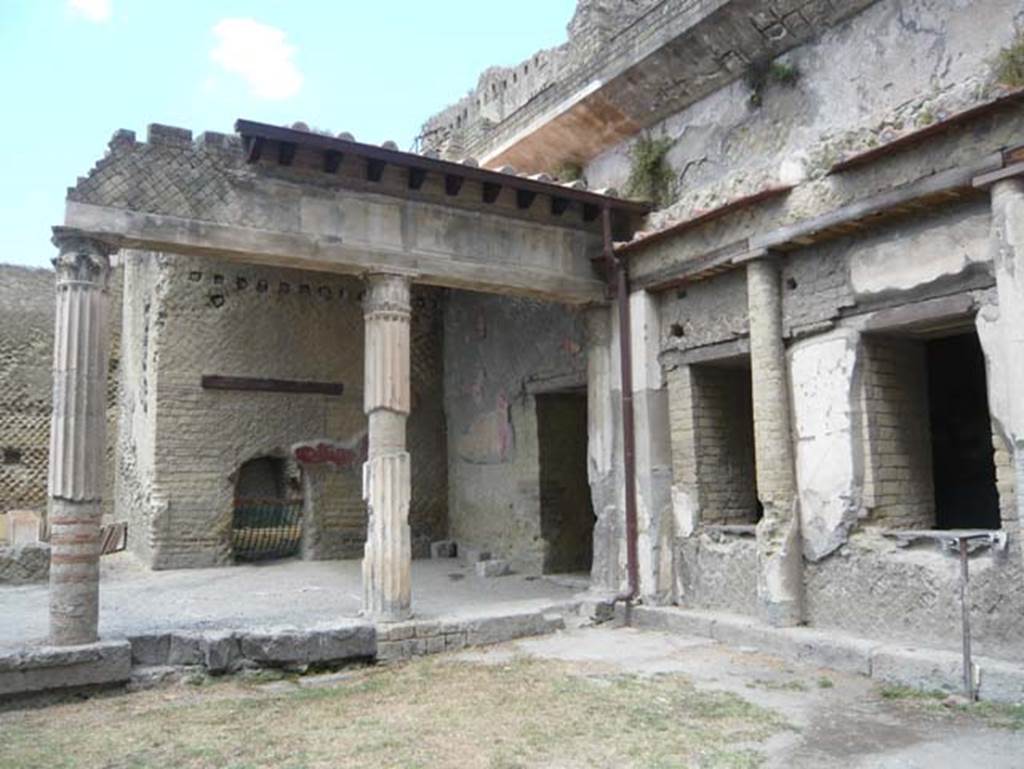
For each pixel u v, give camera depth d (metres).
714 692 6.88
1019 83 7.02
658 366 10.39
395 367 9.19
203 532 13.36
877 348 8.20
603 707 6.50
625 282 10.54
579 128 12.02
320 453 14.35
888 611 7.70
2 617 9.24
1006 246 6.62
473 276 9.81
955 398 10.79
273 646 7.98
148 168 8.12
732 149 10.27
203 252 8.52
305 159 8.87
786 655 8.05
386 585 8.80
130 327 16.20
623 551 10.44
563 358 12.46
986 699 6.41
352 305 14.93
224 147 8.50
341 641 8.29
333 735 5.98
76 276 7.75
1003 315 6.65
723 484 10.08
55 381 7.63
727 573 9.44
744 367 10.27
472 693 7.08
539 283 10.34
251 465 14.69
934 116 7.34
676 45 10.27
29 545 12.72
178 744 5.85
